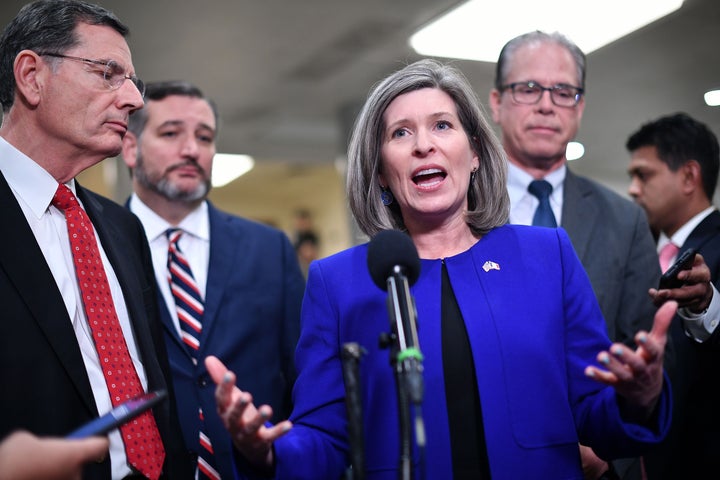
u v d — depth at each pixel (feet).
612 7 15.40
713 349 6.84
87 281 5.48
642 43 17.21
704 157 9.47
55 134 5.51
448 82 5.51
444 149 5.29
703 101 21.04
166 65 19.10
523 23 16.40
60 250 5.48
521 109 8.14
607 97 20.98
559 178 8.30
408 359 3.80
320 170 35.14
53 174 5.65
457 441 4.80
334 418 5.11
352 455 3.85
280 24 16.88
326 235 38.06
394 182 5.46
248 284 8.54
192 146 8.65
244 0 15.46
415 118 5.39
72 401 4.96
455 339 5.01
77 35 5.56
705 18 15.85
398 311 4.08
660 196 9.64
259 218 40.29
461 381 4.91
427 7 16.10
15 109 5.59
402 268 4.38
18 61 5.50
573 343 5.15
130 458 5.30
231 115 23.97
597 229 7.76
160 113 8.69
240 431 4.19
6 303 4.91
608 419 4.70
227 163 31.53
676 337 8.30
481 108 5.63
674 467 7.97
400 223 5.75
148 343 5.83
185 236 8.79
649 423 4.59
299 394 5.24
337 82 21.07
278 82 20.95
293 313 8.79
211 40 17.58
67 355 4.99
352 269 5.46
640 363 4.14
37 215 5.44
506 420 4.74
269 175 35.42
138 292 6.05
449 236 5.52
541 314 5.05
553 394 4.87
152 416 5.65
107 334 5.44
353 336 5.19
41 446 3.80
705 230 8.89
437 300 5.14
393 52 18.69
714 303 6.64
